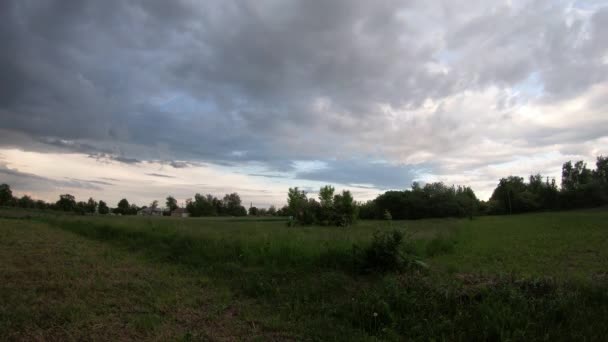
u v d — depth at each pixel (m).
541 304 5.80
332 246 10.66
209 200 115.62
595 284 6.46
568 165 100.69
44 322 5.77
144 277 9.31
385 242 9.34
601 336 4.95
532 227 27.88
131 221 22.48
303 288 8.03
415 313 6.07
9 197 88.31
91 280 8.66
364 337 5.41
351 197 33.28
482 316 5.55
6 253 12.55
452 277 7.53
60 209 93.50
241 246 11.59
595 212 64.31
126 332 5.57
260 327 6.01
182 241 13.39
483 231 24.58
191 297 7.60
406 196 71.94
